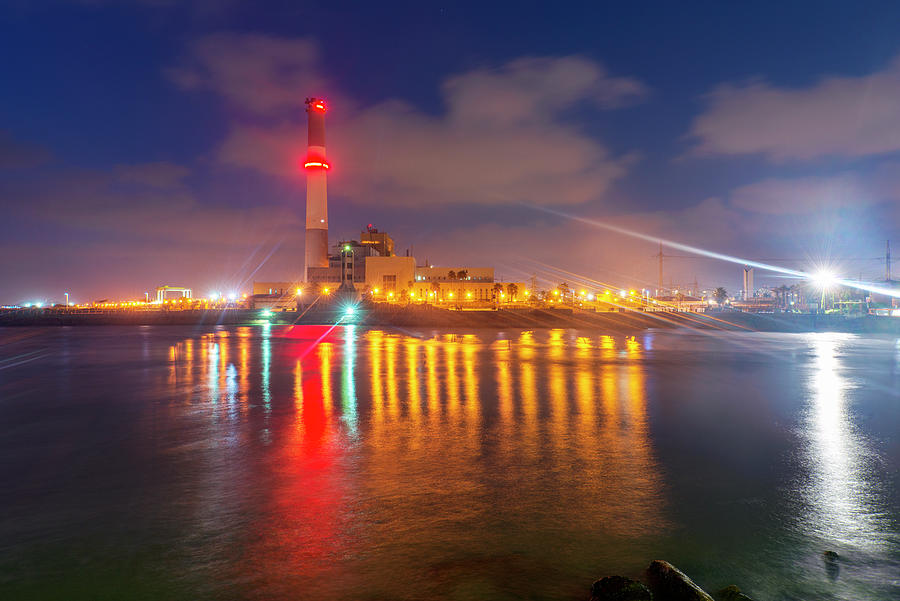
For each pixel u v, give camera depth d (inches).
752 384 847.1
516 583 225.1
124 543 266.8
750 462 402.6
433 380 897.5
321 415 594.6
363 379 912.9
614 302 5231.3
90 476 376.2
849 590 220.5
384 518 295.7
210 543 265.7
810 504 314.8
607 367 1106.1
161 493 340.2
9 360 1298.0
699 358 1327.5
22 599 214.7
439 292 5221.5
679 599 207.9
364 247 5812.0
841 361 1253.1
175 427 536.7
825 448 443.5
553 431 509.7
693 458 413.7
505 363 1194.0
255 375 973.2
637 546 260.4
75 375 987.9
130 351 1568.7
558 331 2967.5
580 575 231.9
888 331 2827.3
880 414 596.4
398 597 214.5
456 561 245.1
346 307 4013.3
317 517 298.0
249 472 382.6
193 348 1675.7
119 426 543.2
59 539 272.4
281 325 3752.5
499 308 4185.5
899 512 302.8
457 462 403.9
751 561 245.0
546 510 306.7
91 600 213.6
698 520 291.7
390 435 494.3
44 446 462.9
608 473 375.2
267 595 216.8
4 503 324.5
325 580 228.8
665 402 676.1
